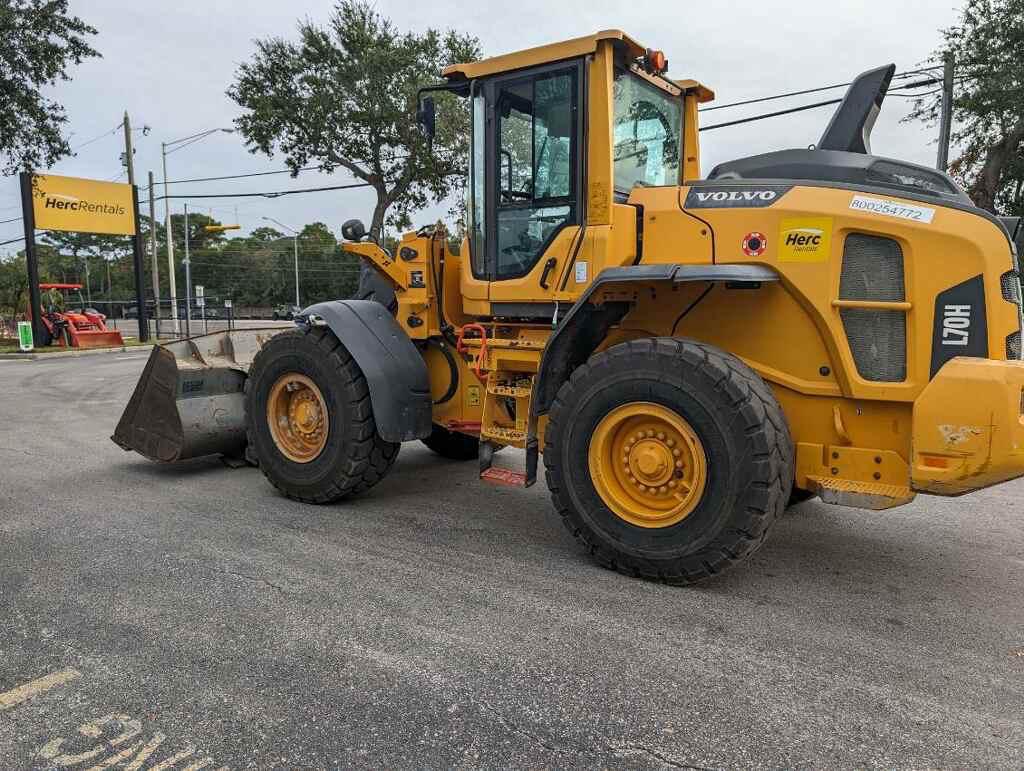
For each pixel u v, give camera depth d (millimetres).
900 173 3744
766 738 2465
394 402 4863
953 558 4188
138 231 25156
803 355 3719
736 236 3736
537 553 4203
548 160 4266
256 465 6273
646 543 3684
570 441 3889
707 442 3480
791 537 4531
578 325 3986
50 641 3094
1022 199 21766
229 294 75500
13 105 11531
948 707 2658
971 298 3312
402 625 3260
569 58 4090
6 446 7238
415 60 19984
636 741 2445
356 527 4660
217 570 3889
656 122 4785
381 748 2402
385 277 5277
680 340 3654
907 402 3453
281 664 2914
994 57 19953
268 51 19922
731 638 3174
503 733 2482
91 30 12109
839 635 3217
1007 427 3096
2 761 2328
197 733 2473
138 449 6074
